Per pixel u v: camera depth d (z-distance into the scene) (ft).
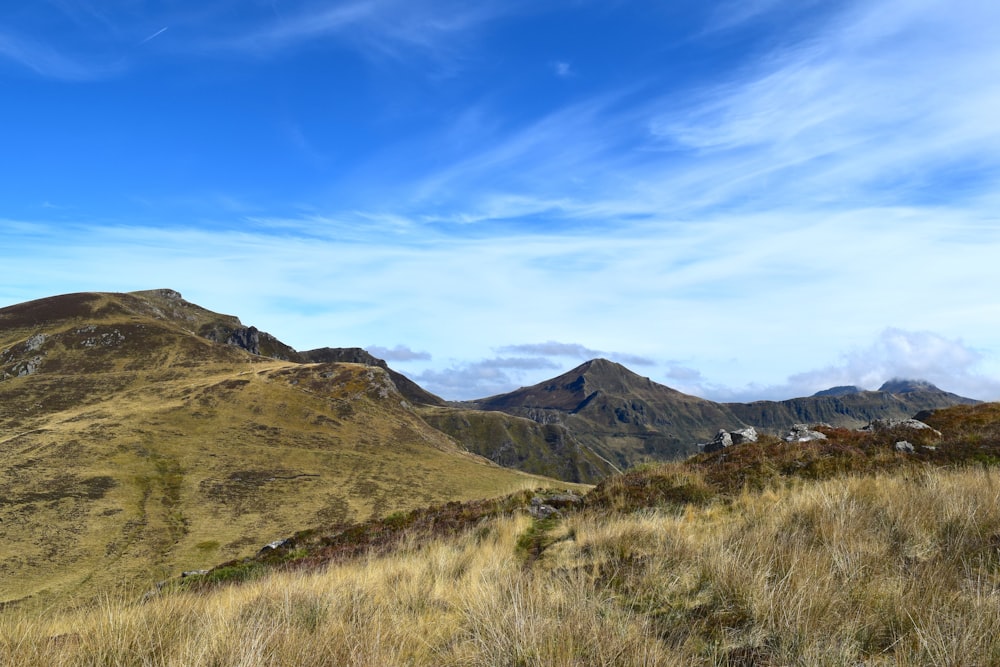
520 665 14.92
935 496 25.77
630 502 45.47
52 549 169.07
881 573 18.21
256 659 15.46
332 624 18.89
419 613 21.58
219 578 48.67
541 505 51.93
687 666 14.05
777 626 15.51
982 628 13.64
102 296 588.91
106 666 16.26
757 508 31.68
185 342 512.63
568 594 19.33
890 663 13.35
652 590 19.88
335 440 364.99
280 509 237.45
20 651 16.75
